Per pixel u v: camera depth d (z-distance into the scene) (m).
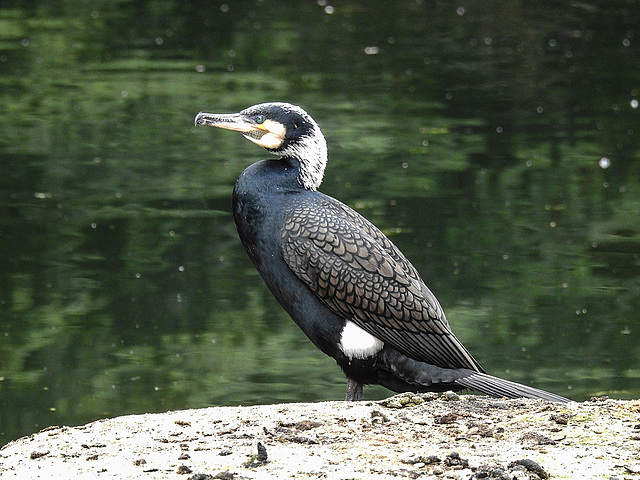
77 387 11.84
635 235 16.73
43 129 21.81
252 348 12.97
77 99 23.89
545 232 16.83
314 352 12.86
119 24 31.78
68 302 14.20
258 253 7.99
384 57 28.33
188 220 17.20
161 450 6.14
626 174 19.67
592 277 15.14
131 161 20.06
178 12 33.59
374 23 32.44
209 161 20.17
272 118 8.13
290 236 7.76
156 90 24.64
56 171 19.38
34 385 11.90
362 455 5.89
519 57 28.72
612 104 24.56
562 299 14.34
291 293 7.88
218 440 6.27
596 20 33.06
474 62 28.22
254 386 11.87
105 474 5.76
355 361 7.84
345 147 20.88
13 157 20.05
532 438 6.12
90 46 28.92
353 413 6.70
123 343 13.05
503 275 15.18
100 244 16.16
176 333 13.29
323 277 7.67
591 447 5.98
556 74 27.14
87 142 21.08
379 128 22.16
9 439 10.62
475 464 5.71
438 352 7.67
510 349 12.83
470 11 34.16
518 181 19.25
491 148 21.17
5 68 26.39
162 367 12.30
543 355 12.56
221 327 13.56
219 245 16.27
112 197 18.16
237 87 24.88
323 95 24.47
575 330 13.29
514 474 5.48
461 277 15.07
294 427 6.46
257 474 5.61
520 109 24.08
